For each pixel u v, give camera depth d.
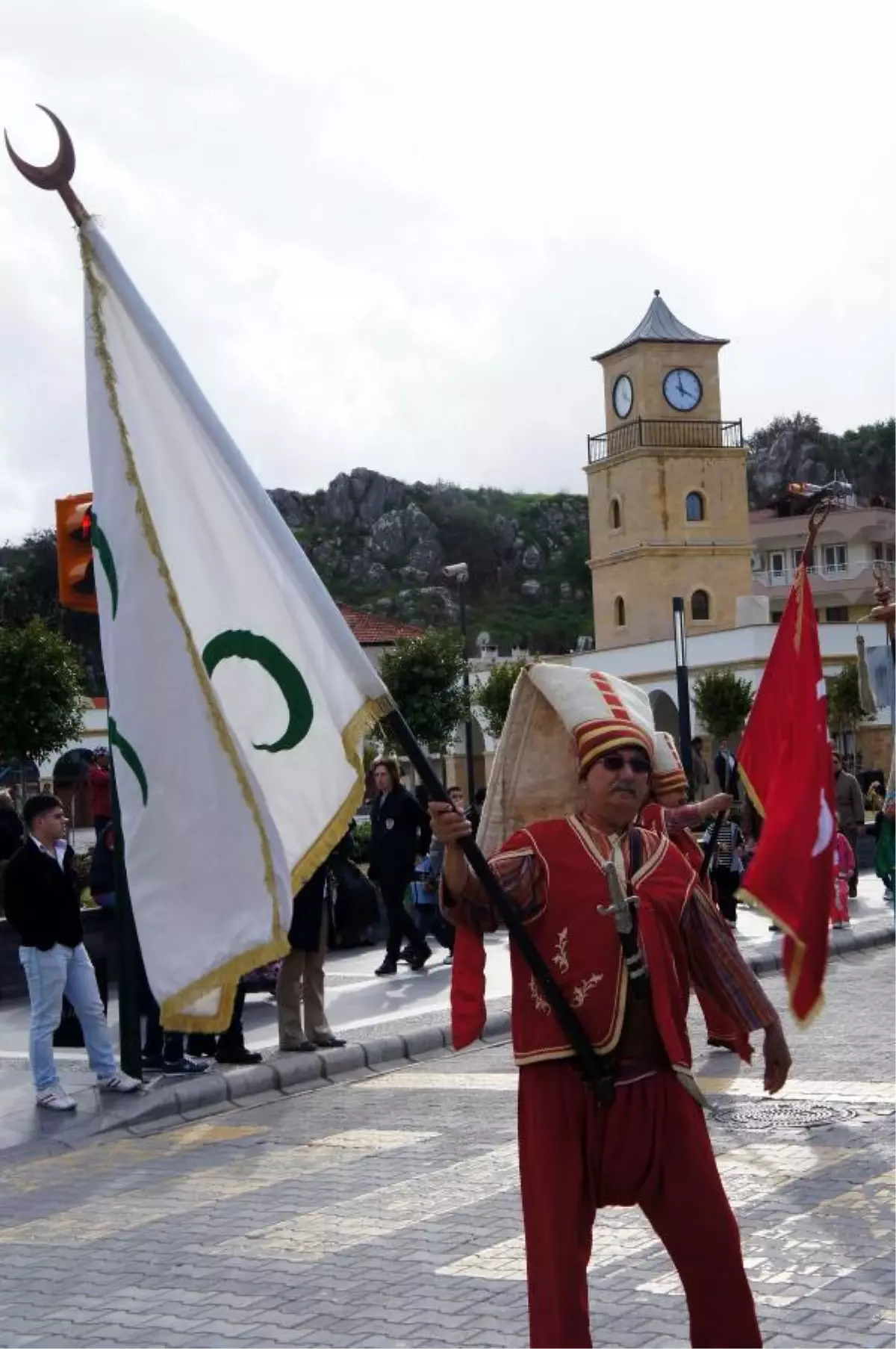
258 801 5.93
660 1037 4.21
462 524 137.12
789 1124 8.54
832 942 16.48
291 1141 9.18
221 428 5.64
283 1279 6.46
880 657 19.23
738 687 49.06
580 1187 4.20
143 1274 6.68
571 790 4.70
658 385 62.75
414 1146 8.80
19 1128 9.86
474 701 52.56
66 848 10.65
